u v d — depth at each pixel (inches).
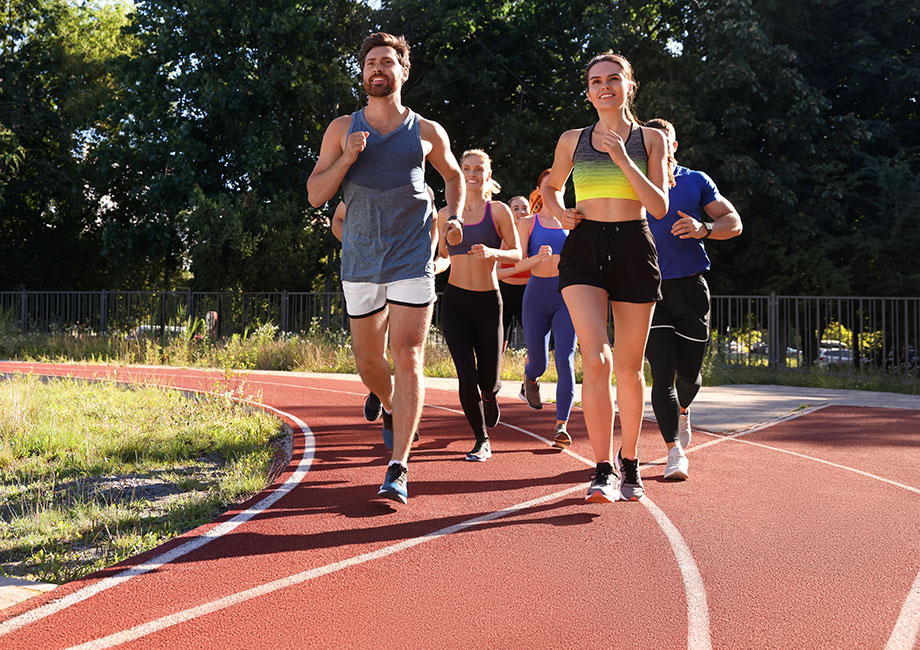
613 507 167.2
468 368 223.1
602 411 165.6
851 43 864.9
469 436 265.6
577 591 116.4
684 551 135.9
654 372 197.5
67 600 113.1
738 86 784.9
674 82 840.9
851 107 902.4
